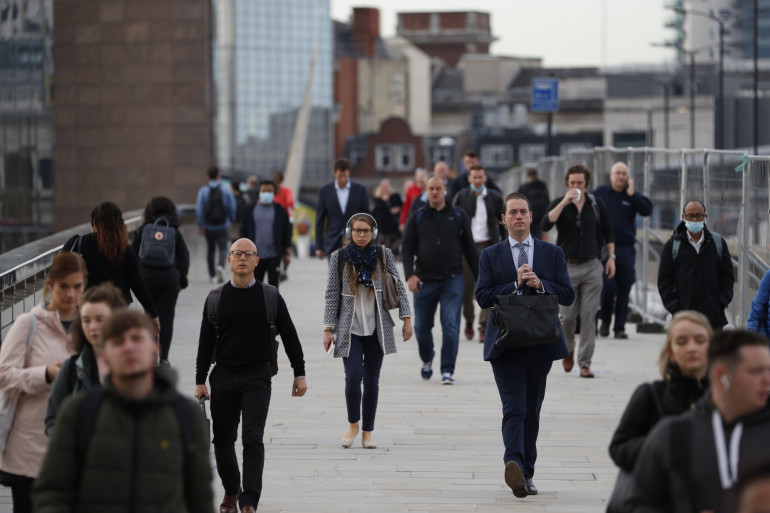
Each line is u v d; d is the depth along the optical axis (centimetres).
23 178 8981
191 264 5656
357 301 2312
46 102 8925
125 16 8362
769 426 1084
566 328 3084
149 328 1118
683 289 2527
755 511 817
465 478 2098
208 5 8500
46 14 8900
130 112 8394
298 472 2138
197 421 1127
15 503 1531
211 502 1130
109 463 1091
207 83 8475
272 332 1859
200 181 8388
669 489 1108
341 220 3925
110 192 8469
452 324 2998
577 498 1961
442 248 2967
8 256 2367
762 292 2200
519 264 2038
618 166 3738
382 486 2041
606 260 3481
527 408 2006
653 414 1234
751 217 3092
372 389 2325
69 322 1515
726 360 1078
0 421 1495
